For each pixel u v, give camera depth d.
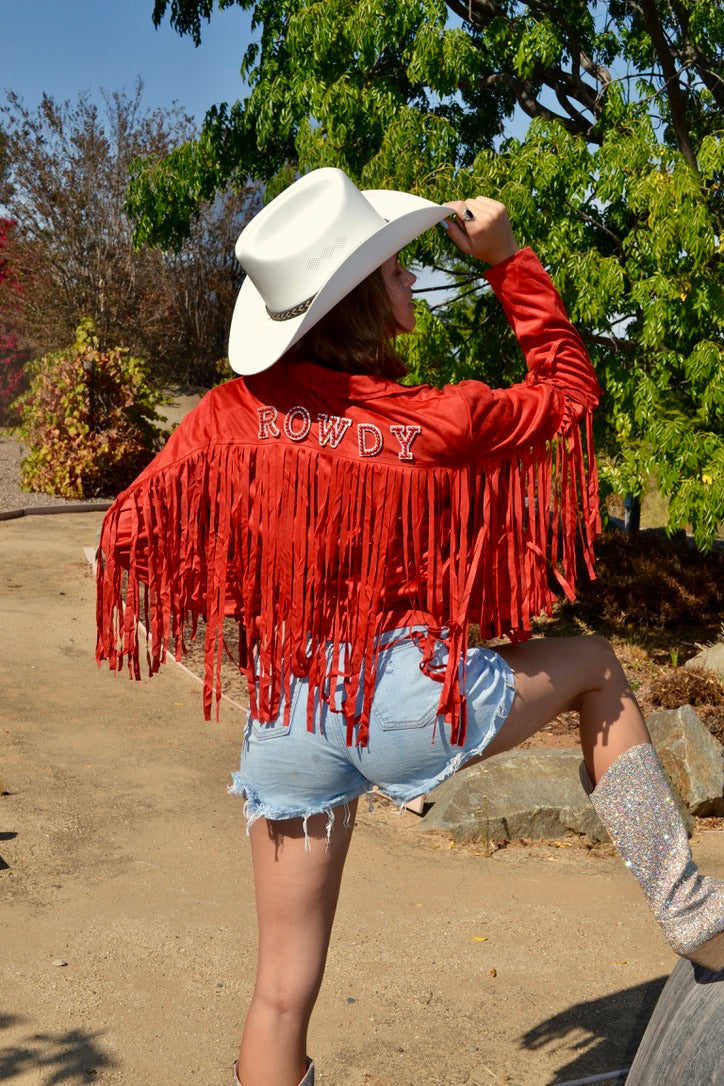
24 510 16.80
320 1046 3.21
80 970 3.65
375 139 9.62
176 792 5.65
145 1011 3.40
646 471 8.45
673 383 9.02
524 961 3.79
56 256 26.94
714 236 8.58
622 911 4.27
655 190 8.12
